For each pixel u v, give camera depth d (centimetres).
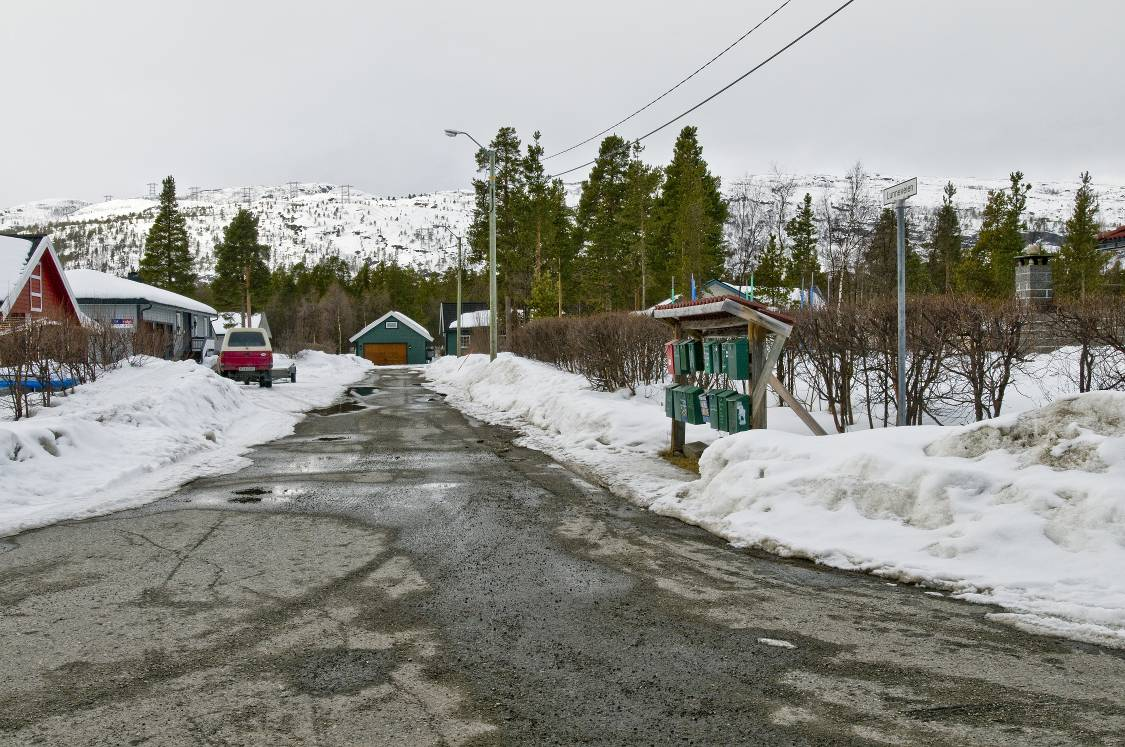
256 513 816
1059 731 335
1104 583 501
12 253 2788
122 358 2117
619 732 336
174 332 4469
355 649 436
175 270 7119
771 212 6550
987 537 579
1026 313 956
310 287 11125
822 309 1177
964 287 4312
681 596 539
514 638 455
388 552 658
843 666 411
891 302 1083
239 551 659
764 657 425
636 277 5178
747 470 799
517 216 5434
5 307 2509
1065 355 1110
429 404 2233
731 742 326
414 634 461
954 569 562
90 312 3797
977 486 637
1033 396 1117
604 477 1017
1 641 448
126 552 655
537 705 364
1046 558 546
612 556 647
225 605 514
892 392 1120
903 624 479
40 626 473
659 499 867
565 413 1532
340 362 5272
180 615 494
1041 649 435
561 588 556
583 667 411
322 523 769
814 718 349
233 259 7238
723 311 962
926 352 1023
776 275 4491
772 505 729
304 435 1518
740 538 693
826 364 1160
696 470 1038
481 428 1627
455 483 998
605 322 1844
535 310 4797
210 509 835
